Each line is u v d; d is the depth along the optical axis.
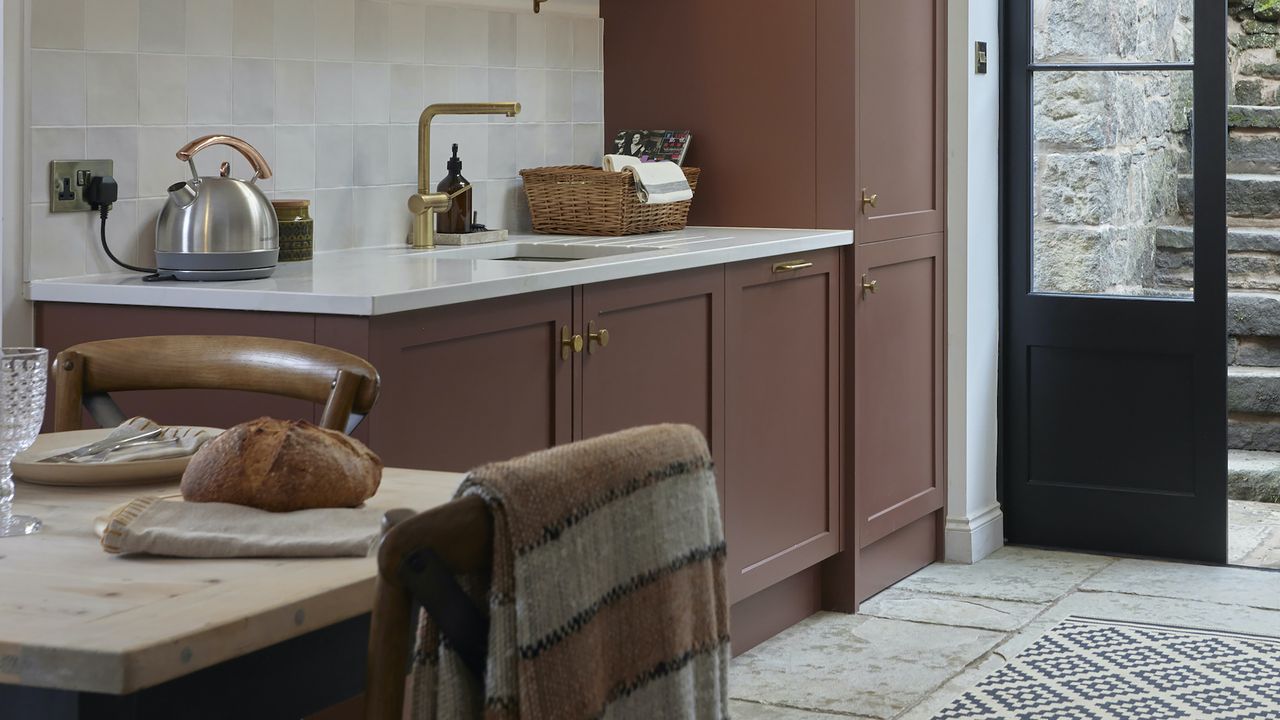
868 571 4.16
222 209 2.62
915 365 4.36
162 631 1.08
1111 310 4.62
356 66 3.33
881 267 4.13
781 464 3.73
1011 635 3.77
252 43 3.06
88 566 1.28
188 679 1.13
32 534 1.40
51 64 2.66
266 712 1.20
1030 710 3.19
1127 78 4.57
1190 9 4.45
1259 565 4.49
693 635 1.22
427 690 1.07
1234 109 6.37
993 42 4.66
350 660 1.30
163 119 2.88
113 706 1.08
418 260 3.10
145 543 1.30
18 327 2.64
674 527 1.19
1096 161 4.64
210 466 1.42
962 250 4.50
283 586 1.21
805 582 3.98
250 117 3.07
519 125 3.89
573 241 3.60
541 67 3.96
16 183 2.62
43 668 1.05
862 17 3.94
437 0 3.57
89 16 2.72
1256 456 5.61
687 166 4.15
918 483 4.42
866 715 3.18
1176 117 4.50
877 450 4.15
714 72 4.10
